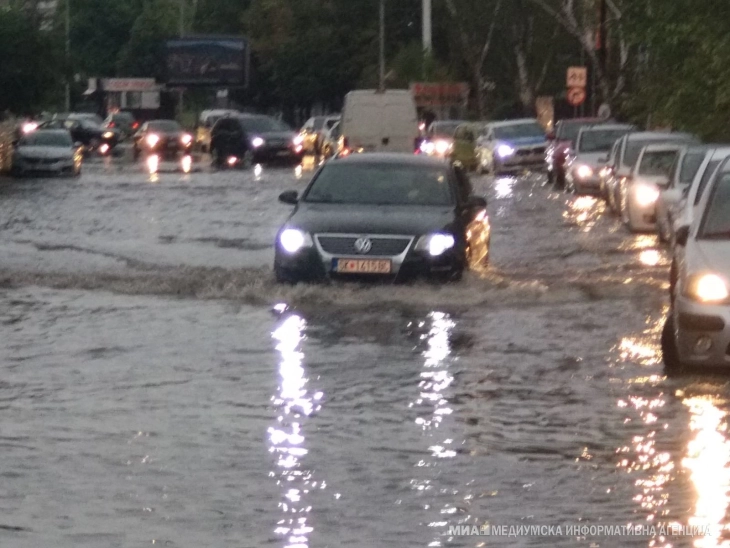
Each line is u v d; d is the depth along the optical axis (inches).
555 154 2869.1
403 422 667.4
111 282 1209.4
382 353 853.8
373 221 1103.0
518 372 794.8
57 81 3981.3
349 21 5984.3
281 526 501.7
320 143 4480.8
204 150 5128.0
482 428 655.8
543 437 637.3
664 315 1013.8
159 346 879.7
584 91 3321.9
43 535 490.6
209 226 1854.1
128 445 620.7
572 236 1717.5
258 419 673.6
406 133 2987.2
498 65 4815.5
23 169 3341.5
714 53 1720.0
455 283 1104.8
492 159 3383.4
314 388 747.4
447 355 849.5
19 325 967.6
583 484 558.6
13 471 575.5
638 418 676.7
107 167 3914.9
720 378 775.7
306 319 987.3
